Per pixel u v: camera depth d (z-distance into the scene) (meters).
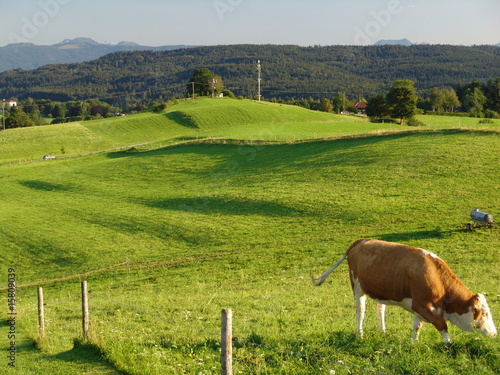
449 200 36.94
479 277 20.55
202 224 40.31
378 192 41.41
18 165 86.50
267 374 8.97
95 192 61.12
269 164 61.47
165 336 12.51
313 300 17.45
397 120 115.19
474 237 28.66
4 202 60.38
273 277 25.30
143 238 38.84
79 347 11.76
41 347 12.12
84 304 12.19
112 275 30.12
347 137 66.12
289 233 34.94
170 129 114.81
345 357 9.34
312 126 102.31
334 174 49.50
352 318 13.71
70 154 95.62
